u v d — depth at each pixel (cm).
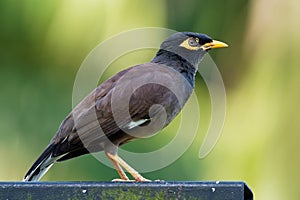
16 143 1243
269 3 1203
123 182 879
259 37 1198
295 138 1135
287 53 1173
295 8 1189
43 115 1254
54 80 1258
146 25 1224
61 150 1030
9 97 1255
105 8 1214
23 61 1257
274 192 1126
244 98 1184
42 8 1234
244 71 1211
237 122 1175
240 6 1266
